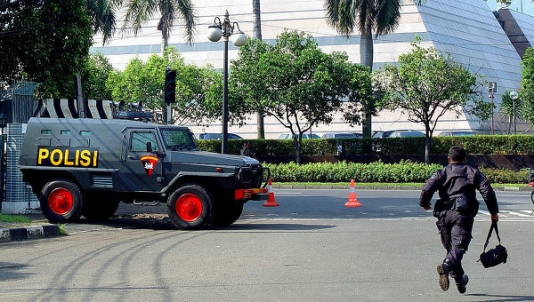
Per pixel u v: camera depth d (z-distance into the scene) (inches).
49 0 884.6
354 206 862.5
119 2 1674.5
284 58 1435.8
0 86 911.7
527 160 1510.8
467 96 1445.6
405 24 2461.9
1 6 820.6
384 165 1346.0
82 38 917.2
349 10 1440.7
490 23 3019.2
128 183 643.5
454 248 313.4
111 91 1729.8
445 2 2726.4
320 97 1434.5
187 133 674.8
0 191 741.9
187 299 318.3
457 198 317.4
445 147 1542.8
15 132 745.0
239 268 403.9
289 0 2628.0
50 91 908.6
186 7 1658.5
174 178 630.5
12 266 411.8
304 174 1339.8
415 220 699.4
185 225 622.5
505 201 932.0
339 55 1481.3
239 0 2716.5
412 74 1414.9
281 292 334.6
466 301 317.7
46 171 669.9
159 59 1673.2
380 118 2373.3
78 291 336.2
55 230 581.0
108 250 480.7
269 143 1616.6
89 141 657.0
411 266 411.5
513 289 346.6
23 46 868.6
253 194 637.3
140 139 645.9
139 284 354.0
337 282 361.1
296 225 658.8
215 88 1504.7
